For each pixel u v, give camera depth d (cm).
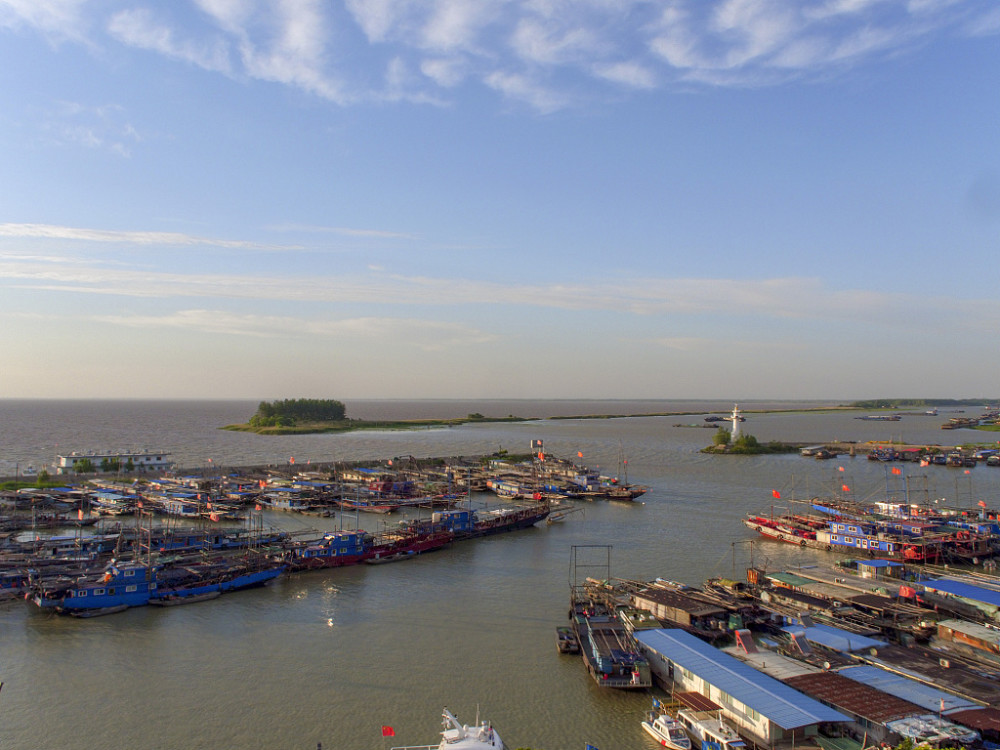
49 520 16412
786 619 8688
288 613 9850
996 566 12912
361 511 18750
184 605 10169
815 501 18475
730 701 6444
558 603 10356
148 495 19100
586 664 7900
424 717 6788
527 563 12838
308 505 18638
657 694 7300
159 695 7238
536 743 6291
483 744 5100
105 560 11994
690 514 18075
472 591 10975
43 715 6800
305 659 8188
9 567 11181
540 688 7425
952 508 18050
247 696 7212
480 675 7756
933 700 6338
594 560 13038
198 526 16338
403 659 8200
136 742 6306
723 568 12375
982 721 5856
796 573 11212
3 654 8294
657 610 9138
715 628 8538
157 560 11700
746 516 17638
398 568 12444
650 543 14550
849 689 6562
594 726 6612
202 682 7550
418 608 10106
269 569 11544
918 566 12356
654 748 6194
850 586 10381
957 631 8338
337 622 9481
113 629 9156
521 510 17012
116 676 7694
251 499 19200
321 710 6919
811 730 6016
